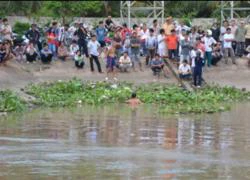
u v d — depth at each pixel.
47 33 76.44
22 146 35.56
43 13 99.69
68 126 43.50
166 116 49.47
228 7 90.75
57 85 65.00
